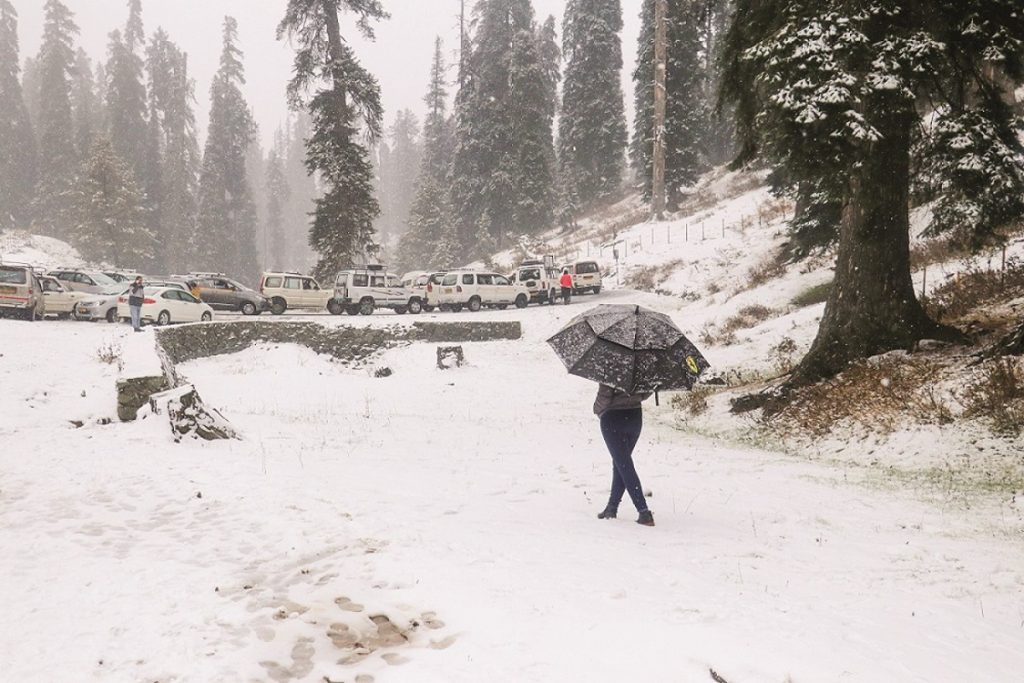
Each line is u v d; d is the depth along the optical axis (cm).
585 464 878
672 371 509
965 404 916
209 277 2806
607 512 586
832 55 978
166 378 1137
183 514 573
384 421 1326
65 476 708
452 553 460
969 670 305
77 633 344
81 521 553
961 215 1436
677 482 766
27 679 295
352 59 3244
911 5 1062
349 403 1753
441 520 552
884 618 373
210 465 772
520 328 2605
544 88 5253
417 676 290
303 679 295
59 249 5866
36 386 1155
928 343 1138
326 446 963
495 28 5422
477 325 2508
